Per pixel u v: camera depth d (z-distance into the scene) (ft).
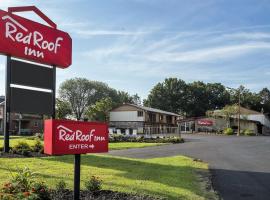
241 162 66.44
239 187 41.70
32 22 53.42
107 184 35.32
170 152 83.92
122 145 100.78
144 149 91.04
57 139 24.16
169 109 367.04
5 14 50.16
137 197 30.27
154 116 243.19
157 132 166.81
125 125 232.53
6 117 52.65
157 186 36.37
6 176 36.37
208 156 76.79
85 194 29.91
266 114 323.57
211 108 377.30
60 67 57.67
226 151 89.66
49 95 55.83
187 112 370.94
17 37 51.29
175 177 43.70
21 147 59.36
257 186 42.55
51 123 24.02
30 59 52.90
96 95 333.62
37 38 53.88
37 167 44.65
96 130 26.48
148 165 54.03
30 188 24.36
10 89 51.19
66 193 29.66
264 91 455.63
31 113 53.26
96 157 59.77
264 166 61.05
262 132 294.87
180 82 372.79
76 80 329.93
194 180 43.04
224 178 47.73
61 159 54.49
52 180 35.60
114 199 29.09
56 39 56.65
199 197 33.65
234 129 257.55
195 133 240.32
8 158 50.75
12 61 51.44
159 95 370.32
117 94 362.74
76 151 25.25
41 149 60.08
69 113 298.15
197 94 374.43
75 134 25.18
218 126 259.80
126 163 54.70
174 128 180.24
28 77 53.21
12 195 22.26
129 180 38.91
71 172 42.32
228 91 391.04
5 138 54.03
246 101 390.21
